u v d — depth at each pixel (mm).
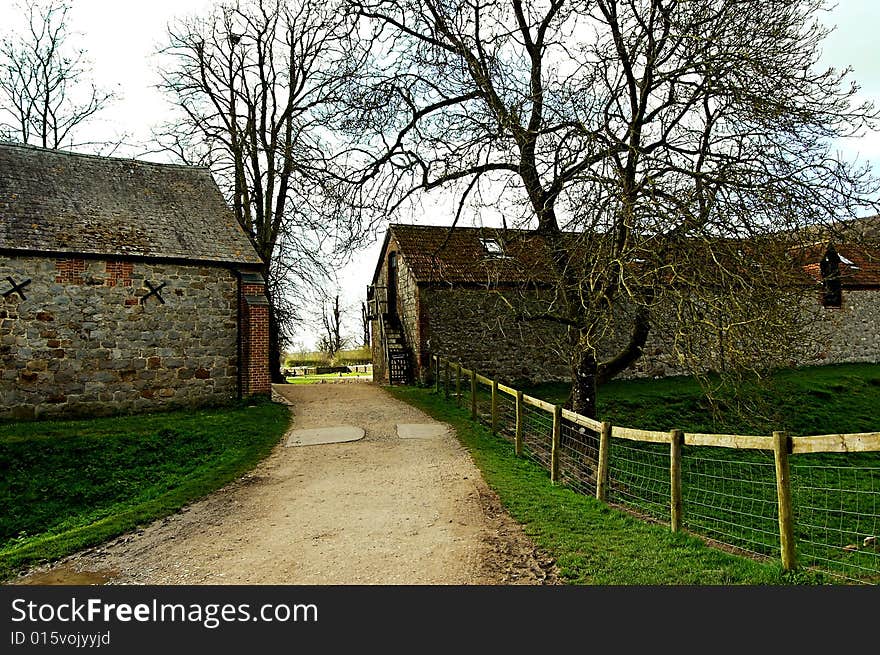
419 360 18938
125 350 13766
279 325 24578
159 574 5711
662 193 8188
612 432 7551
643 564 5340
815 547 7961
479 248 19797
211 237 15508
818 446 4766
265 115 23438
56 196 14477
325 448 10883
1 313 12578
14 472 9742
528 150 10562
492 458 9891
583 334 9359
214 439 11445
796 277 9781
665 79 9656
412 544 6086
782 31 9164
